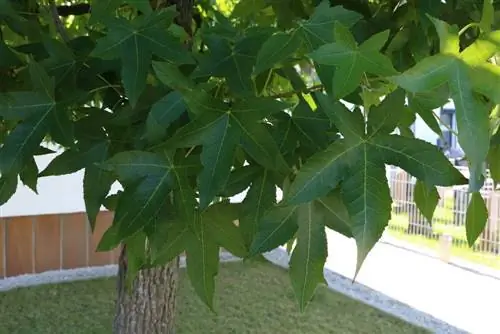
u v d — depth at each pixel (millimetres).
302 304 1182
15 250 5910
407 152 1020
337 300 5398
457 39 966
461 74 952
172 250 1285
